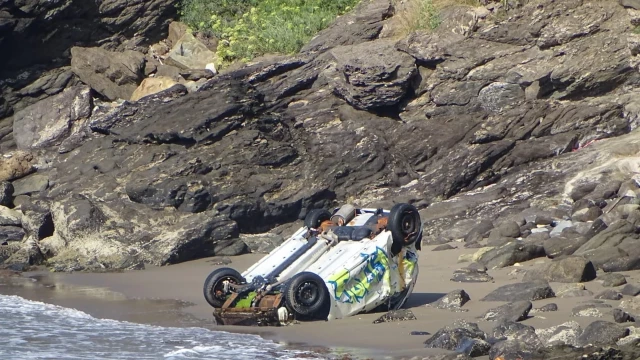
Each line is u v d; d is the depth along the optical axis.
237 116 81.75
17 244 73.69
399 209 47.06
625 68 80.44
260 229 77.25
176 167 77.69
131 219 72.62
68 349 42.81
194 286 59.81
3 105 99.25
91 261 69.06
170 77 98.81
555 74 81.19
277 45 97.44
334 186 79.62
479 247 63.00
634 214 59.84
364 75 84.75
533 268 52.72
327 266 46.59
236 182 77.31
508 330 39.25
